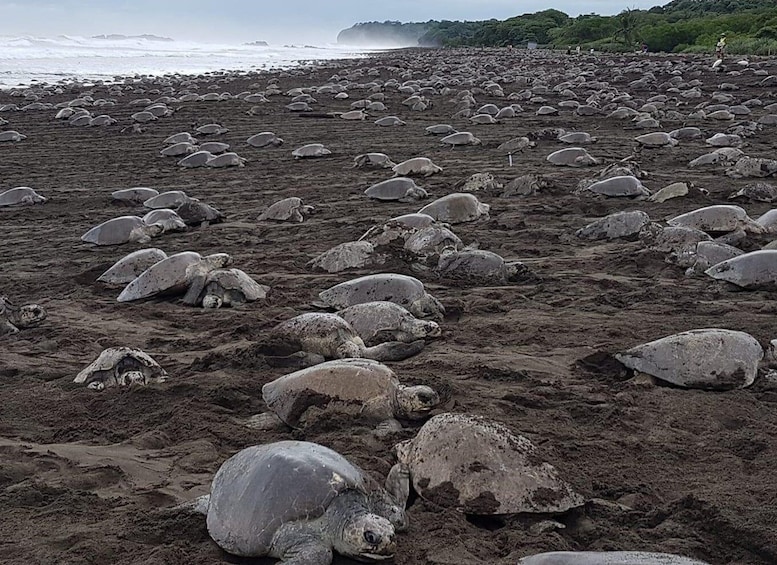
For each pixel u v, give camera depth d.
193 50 142.25
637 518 4.52
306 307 8.73
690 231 10.53
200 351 7.75
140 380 6.83
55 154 21.34
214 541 4.28
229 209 14.64
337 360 6.20
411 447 4.84
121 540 4.40
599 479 5.01
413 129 24.83
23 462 5.51
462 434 4.70
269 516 3.99
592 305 8.69
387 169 17.94
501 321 8.23
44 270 11.02
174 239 12.53
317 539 3.92
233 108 32.34
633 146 20.23
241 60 98.94
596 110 27.59
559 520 4.47
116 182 17.48
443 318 8.38
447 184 15.97
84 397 6.62
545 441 5.50
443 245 10.64
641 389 6.42
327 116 28.89
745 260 9.09
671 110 27.62
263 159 19.97
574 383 6.63
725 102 29.14
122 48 128.75
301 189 16.17
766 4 95.69
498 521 4.47
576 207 13.61
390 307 7.66
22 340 8.26
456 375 6.83
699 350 6.48
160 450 5.66
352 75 53.50
